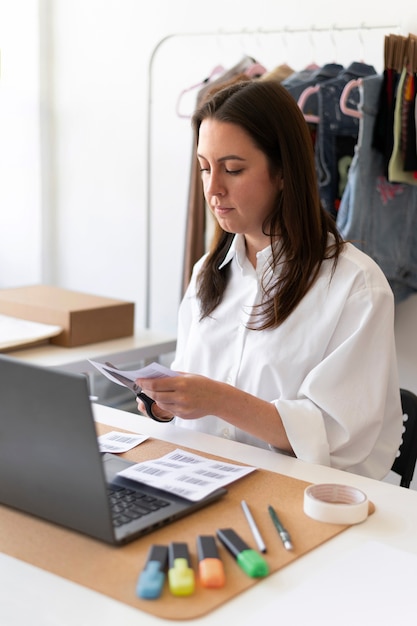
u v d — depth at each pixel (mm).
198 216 2773
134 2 3297
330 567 1038
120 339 2715
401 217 2463
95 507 1055
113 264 3559
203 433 1564
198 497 1198
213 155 1531
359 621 914
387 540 1123
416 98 2355
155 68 3268
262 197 1553
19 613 916
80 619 906
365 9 2686
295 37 2857
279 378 1583
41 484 1109
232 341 1689
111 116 3453
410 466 1729
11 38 3627
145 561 1026
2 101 3713
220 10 3045
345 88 2406
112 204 3518
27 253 3795
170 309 3391
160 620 906
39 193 3688
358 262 1556
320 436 1455
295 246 1551
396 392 1599
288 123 1518
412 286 2527
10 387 1070
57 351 2510
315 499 1179
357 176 2355
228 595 954
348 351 1487
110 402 2990
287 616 921
